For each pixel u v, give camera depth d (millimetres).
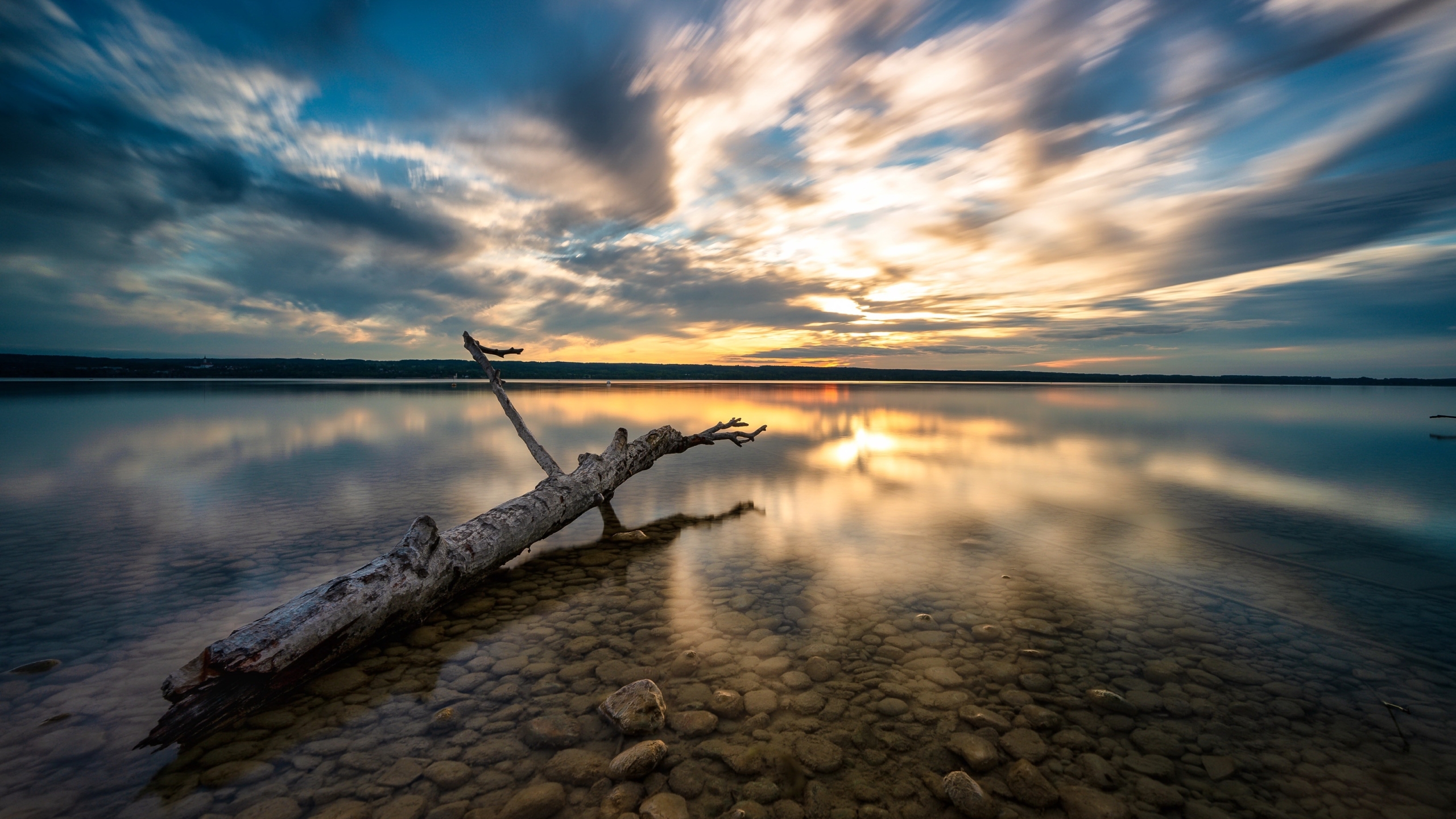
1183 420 26609
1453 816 2607
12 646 4281
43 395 38344
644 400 41156
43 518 8078
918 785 2850
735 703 3564
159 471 11914
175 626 4672
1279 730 3311
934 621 4875
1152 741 3203
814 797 2762
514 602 5406
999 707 3553
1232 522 8391
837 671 4020
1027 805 2721
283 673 3676
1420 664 4090
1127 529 7980
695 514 9117
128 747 3168
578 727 3326
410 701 3666
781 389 74375
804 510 9297
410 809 2689
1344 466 13492
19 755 3068
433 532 5148
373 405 32250
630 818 2617
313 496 9625
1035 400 48281
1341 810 2666
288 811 2686
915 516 8836
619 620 4941
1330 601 5285
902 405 39031
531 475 11727
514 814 2645
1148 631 4664
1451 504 9430
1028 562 6504
